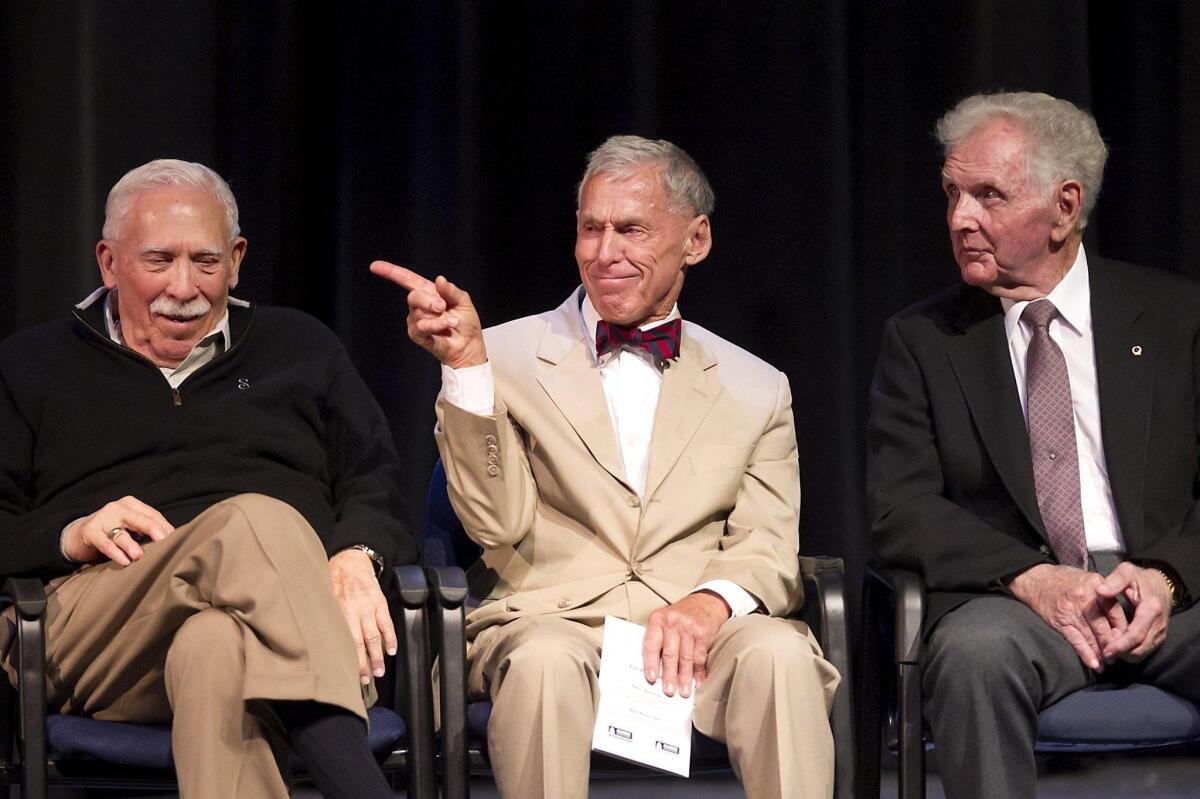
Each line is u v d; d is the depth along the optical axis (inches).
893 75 407.8
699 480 300.5
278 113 384.8
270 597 250.8
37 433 301.4
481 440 284.2
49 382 303.0
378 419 322.0
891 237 408.8
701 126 402.3
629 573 295.3
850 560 394.9
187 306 301.9
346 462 316.8
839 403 395.9
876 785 295.0
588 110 400.5
